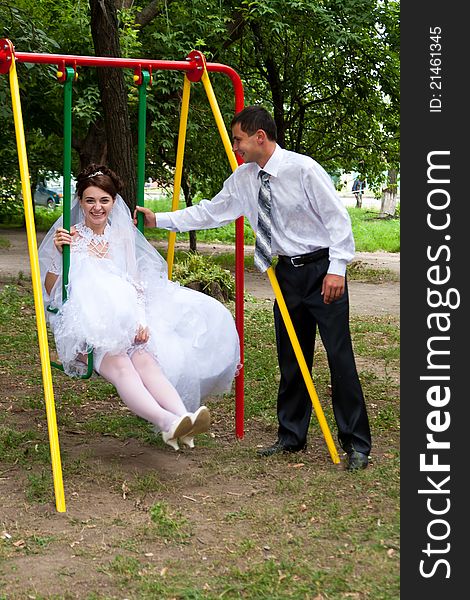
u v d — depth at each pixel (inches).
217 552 144.8
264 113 182.2
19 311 405.7
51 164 812.0
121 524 157.1
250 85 676.7
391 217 1259.8
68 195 181.6
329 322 184.4
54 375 281.4
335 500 166.2
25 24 383.6
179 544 148.2
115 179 190.9
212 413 236.7
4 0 414.3
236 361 198.5
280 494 171.6
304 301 187.5
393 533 151.7
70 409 241.4
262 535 151.6
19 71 387.2
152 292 194.5
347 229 178.7
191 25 553.9
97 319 175.2
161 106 550.3
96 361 179.8
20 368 291.7
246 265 677.3
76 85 531.5
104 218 189.6
